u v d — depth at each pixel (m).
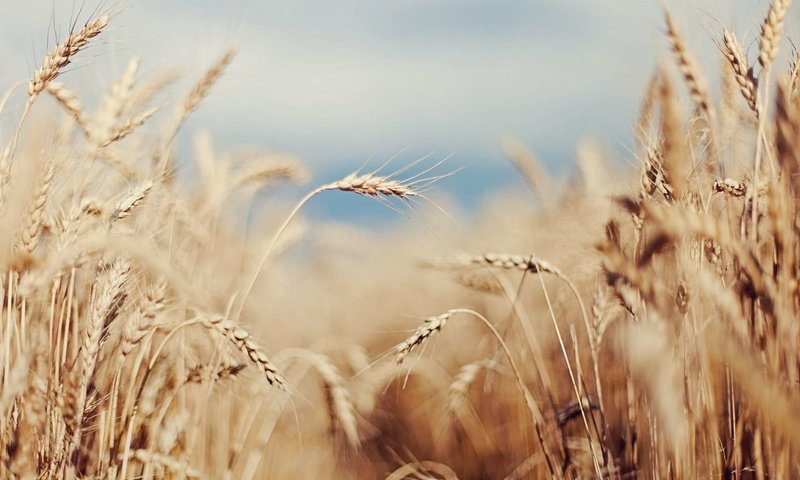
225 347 1.90
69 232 1.78
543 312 2.27
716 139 1.77
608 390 2.01
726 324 1.73
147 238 1.87
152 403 1.87
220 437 2.01
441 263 1.95
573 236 2.00
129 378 1.87
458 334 2.86
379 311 3.62
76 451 1.77
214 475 1.99
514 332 2.25
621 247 1.74
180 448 1.94
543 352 2.16
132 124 1.88
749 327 1.71
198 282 2.02
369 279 3.85
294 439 2.23
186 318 1.97
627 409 1.90
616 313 1.93
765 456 1.72
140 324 1.79
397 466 2.37
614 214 1.84
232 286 2.14
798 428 1.58
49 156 1.79
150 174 1.95
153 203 1.94
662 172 1.75
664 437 1.76
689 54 1.76
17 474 1.72
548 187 2.33
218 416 2.01
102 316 1.76
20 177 1.77
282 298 2.70
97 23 1.81
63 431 1.76
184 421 1.91
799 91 1.71
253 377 1.97
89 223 1.82
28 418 1.73
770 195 1.68
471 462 2.32
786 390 1.65
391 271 3.74
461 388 2.12
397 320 3.47
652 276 1.68
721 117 1.80
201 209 2.12
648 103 1.80
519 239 2.42
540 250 2.31
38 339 1.77
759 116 1.72
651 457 1.77
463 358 2.76
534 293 2.34
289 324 2.70
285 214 2.32
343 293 3.76
